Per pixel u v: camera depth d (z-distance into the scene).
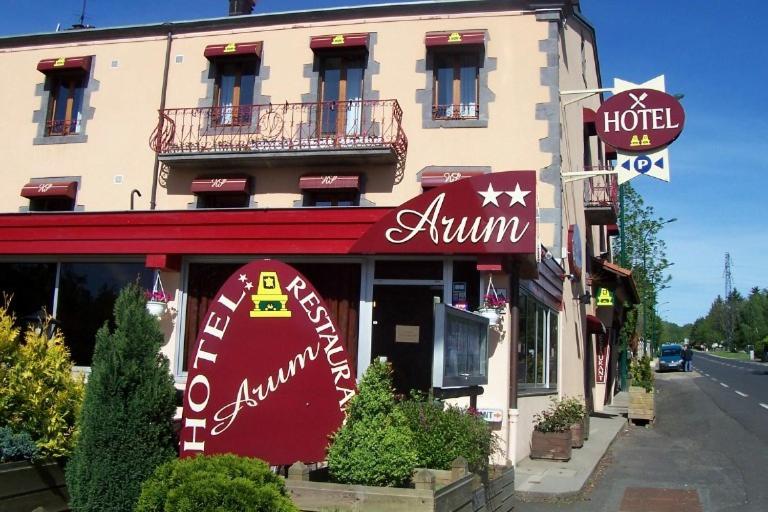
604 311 20.73
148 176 15.47
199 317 11.16
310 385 5.78
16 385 6.23
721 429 16.72
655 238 39.09
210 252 10.80
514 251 9.59
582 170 18.08
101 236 11.26
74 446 6.09
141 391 5.67
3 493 5.70
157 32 16.06
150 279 11.55
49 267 11.96
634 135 13.48
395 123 14.43
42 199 16.09
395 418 5.72
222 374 5.71
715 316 166.62
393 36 14.84
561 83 14.56
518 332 10.61
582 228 18.06
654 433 16.62
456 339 6.77
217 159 14.78
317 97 15.06
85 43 16.38
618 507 8.94
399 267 10.83
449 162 14.15
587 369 19.94
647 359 18.86
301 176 14.84
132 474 5.52
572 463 11.43
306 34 15.32
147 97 15.81
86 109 16.06
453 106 14.51
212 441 5.61
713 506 9.05
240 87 15.66
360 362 10.62
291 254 10.75
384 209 10.30
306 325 5.86
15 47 16.75
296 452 5.66
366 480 5.40
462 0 14.51
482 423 6.87
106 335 5.78
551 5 14.26
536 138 13.92
